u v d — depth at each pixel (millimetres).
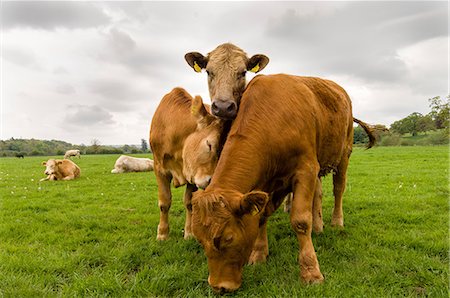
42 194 12086
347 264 4922
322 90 5469
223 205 3623
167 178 6359
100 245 6059
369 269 4750
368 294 4023
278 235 6520
